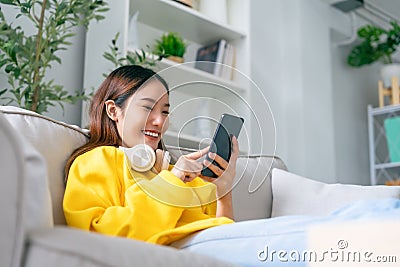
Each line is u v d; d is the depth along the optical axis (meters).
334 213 1.04
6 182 0.68
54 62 2.43
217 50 3.05
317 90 3.75
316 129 3.68
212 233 1.04
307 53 3.72
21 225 0.66
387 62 4.52
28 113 1.31
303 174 3.54
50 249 0.64
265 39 3.63
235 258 0.98
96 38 2.49
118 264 0.64
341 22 4.06
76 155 1.31
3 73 2.23
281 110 3.67
